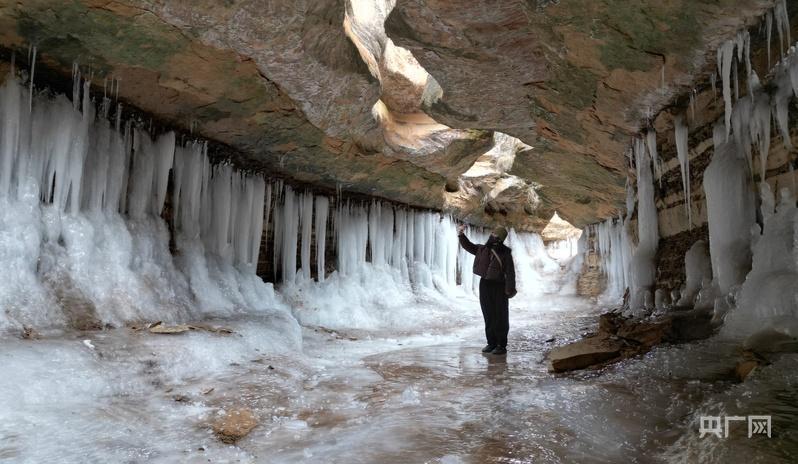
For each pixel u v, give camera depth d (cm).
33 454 235
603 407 291
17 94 452
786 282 312
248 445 272
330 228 1091
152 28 449
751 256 380
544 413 296
